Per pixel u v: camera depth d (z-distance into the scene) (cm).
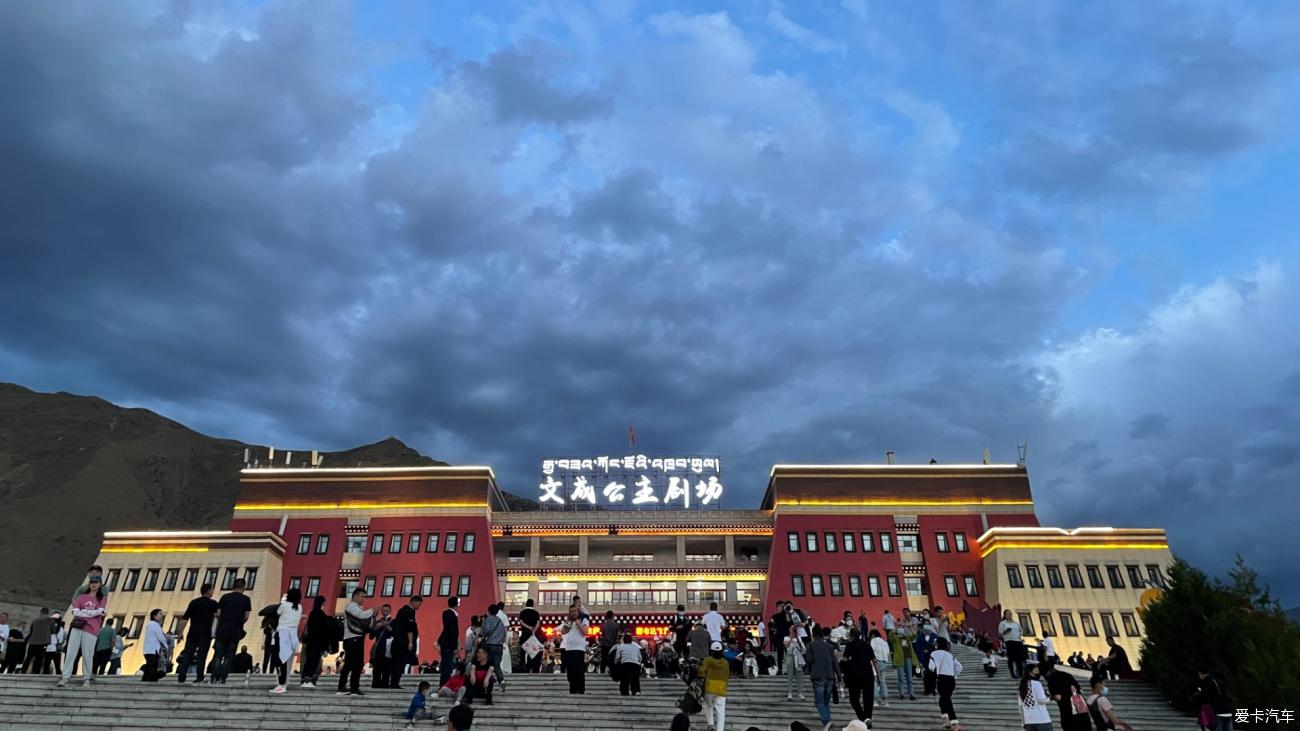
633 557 7738
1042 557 7194
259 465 8488
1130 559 7169
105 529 18425
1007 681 3116
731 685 2691
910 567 7625
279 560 7456
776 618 2745
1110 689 3122
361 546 7638
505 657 2722
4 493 18988
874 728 2281
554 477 8338
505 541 7938
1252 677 2717
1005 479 7981
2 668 2806
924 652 2942
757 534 7856
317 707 2098
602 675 2831
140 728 1931
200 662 2252
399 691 2250
